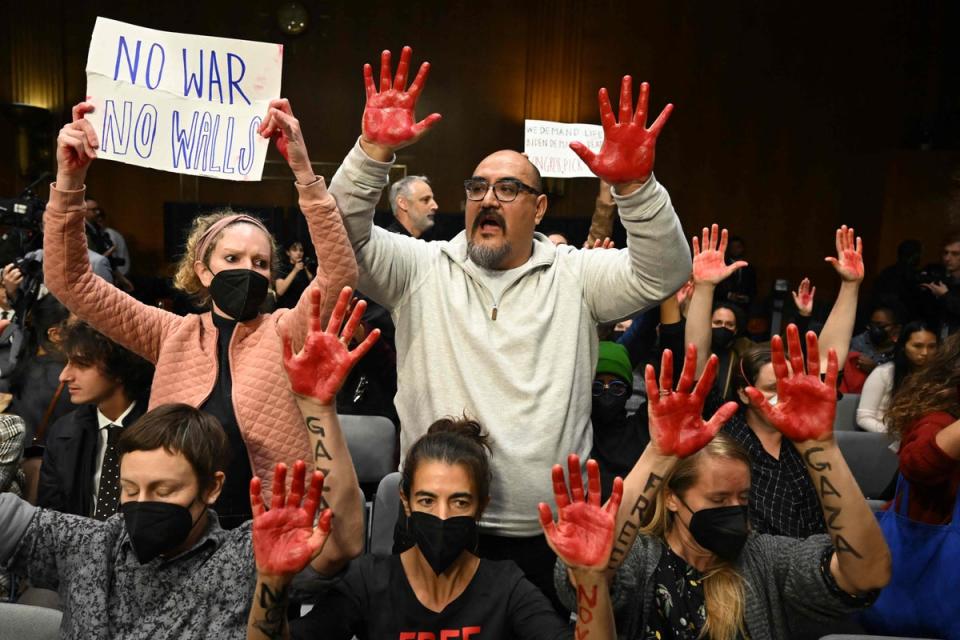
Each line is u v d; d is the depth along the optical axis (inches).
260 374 80.5
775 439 101.3
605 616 56.4
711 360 58.8
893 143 427.5
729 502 68.6
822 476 60.0
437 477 65.4
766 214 431.8
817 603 67.8
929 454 75.7
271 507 56.2
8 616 68.4
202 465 62.6
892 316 214.5
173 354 82.3
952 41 414.6
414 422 82.7
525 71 417.1
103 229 265.7
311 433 61.9
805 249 432.8
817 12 425.1
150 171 404.2
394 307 85.0
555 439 78.5
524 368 79.5
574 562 55.7
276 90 90.5
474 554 71.5
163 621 62.3
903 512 79.9
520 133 418.9
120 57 88.4
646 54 421.4
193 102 89.8
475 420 77.0
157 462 61.6
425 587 67.4
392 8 410.9
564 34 414.3
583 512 56.1
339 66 409.4
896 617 77.8
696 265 108.0
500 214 80.4
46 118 387.9
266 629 57.1
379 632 66.2
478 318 81.0
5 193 392.5
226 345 82.8
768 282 434.0
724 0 422.6
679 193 430.0
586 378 83.4
